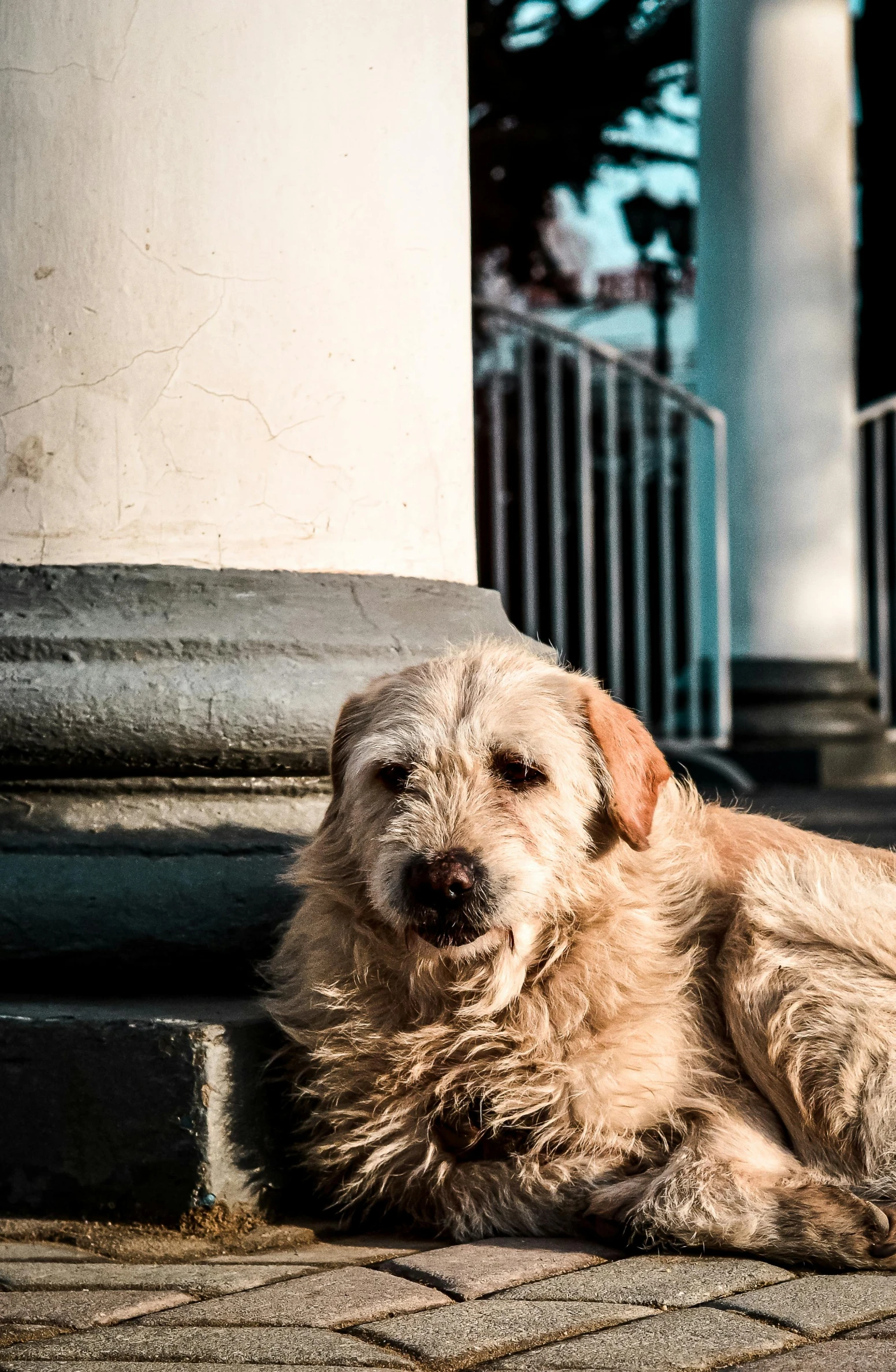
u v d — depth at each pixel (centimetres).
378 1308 238
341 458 367
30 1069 299
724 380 1108
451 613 383
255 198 353
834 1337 224
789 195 1080
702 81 1120
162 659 342
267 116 354
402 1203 304
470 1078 302
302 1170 312
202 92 347
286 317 357
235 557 354
